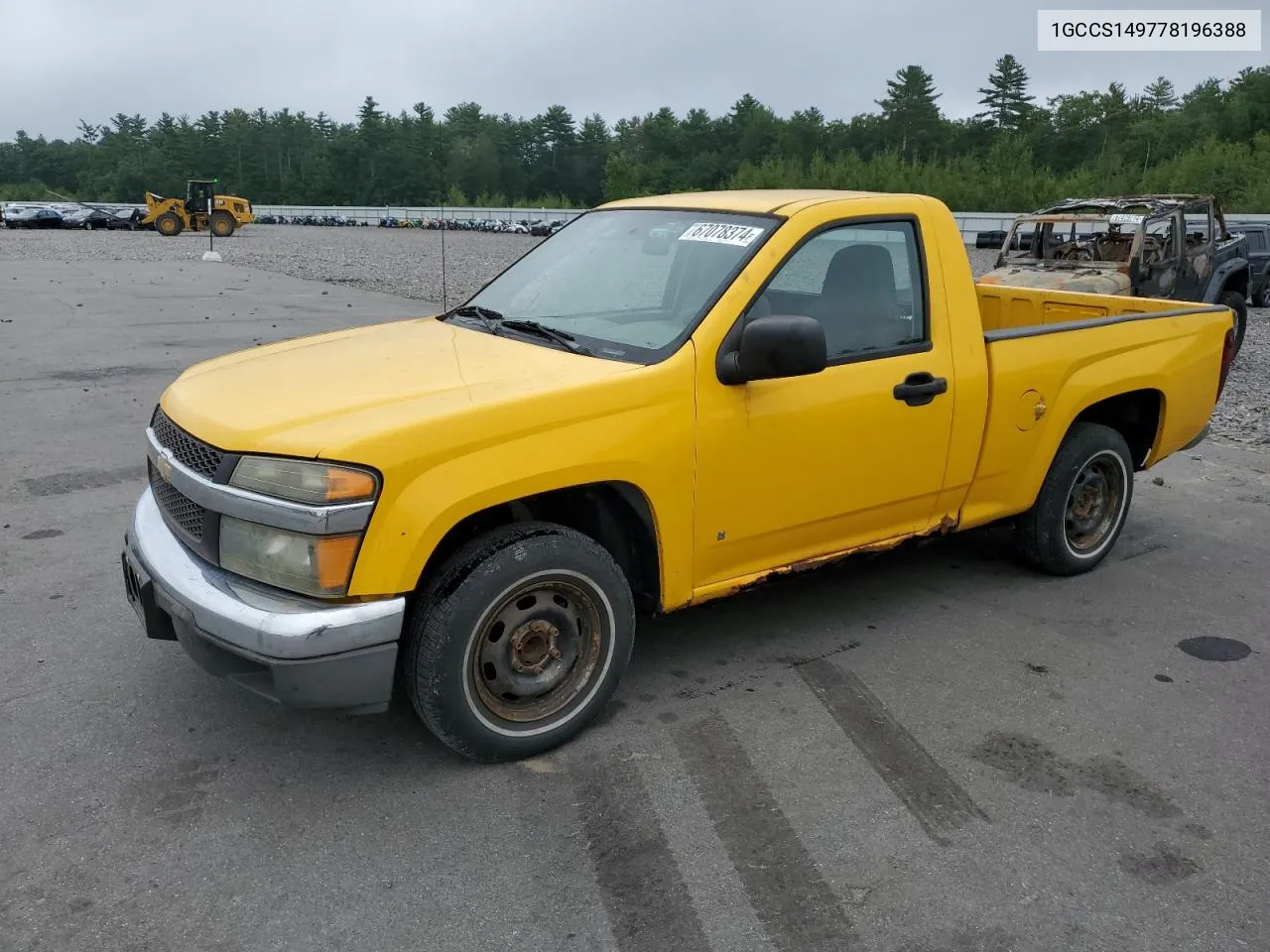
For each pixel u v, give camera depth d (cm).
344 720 369
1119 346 500
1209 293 1303
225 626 297
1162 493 678
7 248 3272
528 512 363
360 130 12938
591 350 369
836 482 399
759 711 380
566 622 345
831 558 420
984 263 2809
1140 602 490
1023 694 396
